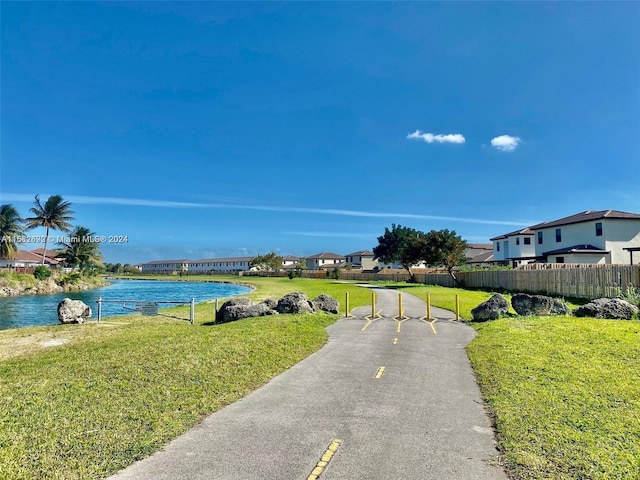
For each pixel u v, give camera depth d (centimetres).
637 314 1564
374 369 951
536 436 557
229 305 1858
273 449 530
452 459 506
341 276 8350
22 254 7631
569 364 916
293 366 977
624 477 452
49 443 525
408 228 7250
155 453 516
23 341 1485
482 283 3969
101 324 1920
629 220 3822
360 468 482
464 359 1055
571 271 2612
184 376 830
